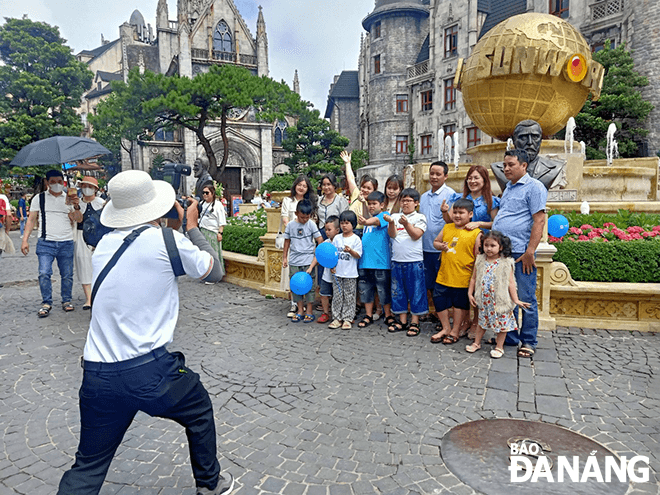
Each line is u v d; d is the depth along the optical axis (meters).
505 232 4.66
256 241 8.76
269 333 5.62
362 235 5.91
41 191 6.71
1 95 29.70
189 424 2.34
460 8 32.12
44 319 6.41
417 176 10.81
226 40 48.12
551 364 4.42
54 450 3.13
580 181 8.77
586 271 5.76
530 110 8.83
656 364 4.38
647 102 21.06
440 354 4.76
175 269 2.23
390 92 38.25
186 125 26.38
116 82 24.42
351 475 2.76
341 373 4.32
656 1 21.56
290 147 39.94
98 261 2.17
